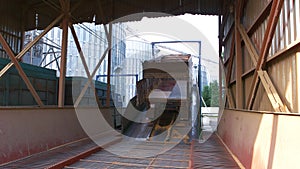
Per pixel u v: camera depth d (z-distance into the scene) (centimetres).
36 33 1195
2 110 454
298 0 316
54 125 605
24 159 475
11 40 940
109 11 973
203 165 445
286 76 361
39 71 863
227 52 869
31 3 989
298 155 233
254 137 375
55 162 452
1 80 704
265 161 317
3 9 893
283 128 267
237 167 434
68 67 1287
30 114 525
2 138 449
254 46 534
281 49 376
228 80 810
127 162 471
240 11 639
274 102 377
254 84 495
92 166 441
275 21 378
